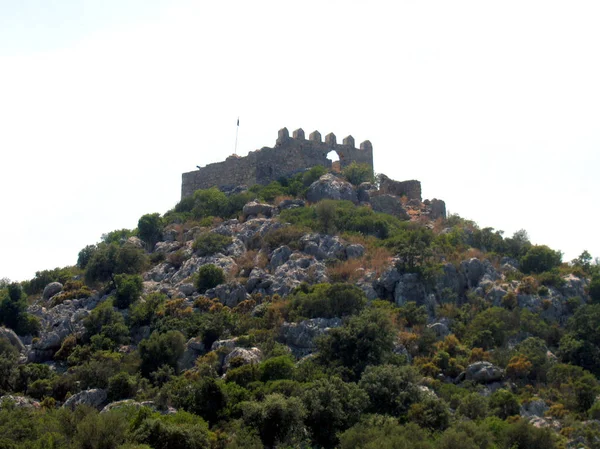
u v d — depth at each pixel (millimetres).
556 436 91250
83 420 87188
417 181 168625
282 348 108125
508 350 113000
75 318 124875
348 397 94250
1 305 125438
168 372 106000
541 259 138125
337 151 177250
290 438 89500
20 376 109062
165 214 166625
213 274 127500
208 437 87375
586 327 116625
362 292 117375
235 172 170125
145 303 123625
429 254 127562
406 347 110750
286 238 135750
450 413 94500
